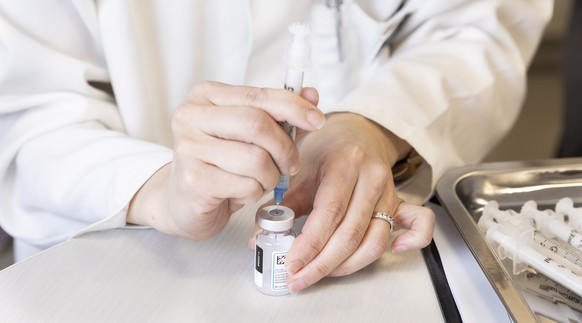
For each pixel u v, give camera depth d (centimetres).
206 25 82
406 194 71
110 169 65
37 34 73
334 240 54
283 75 85
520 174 72
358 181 58
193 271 57
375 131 71
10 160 72
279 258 53
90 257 58
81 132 71
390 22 88
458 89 84
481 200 71
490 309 53
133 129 80
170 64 83
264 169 48
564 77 129
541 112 215
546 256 58
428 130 75
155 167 64
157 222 60
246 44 83
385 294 55
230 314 51
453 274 57
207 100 51
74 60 75
